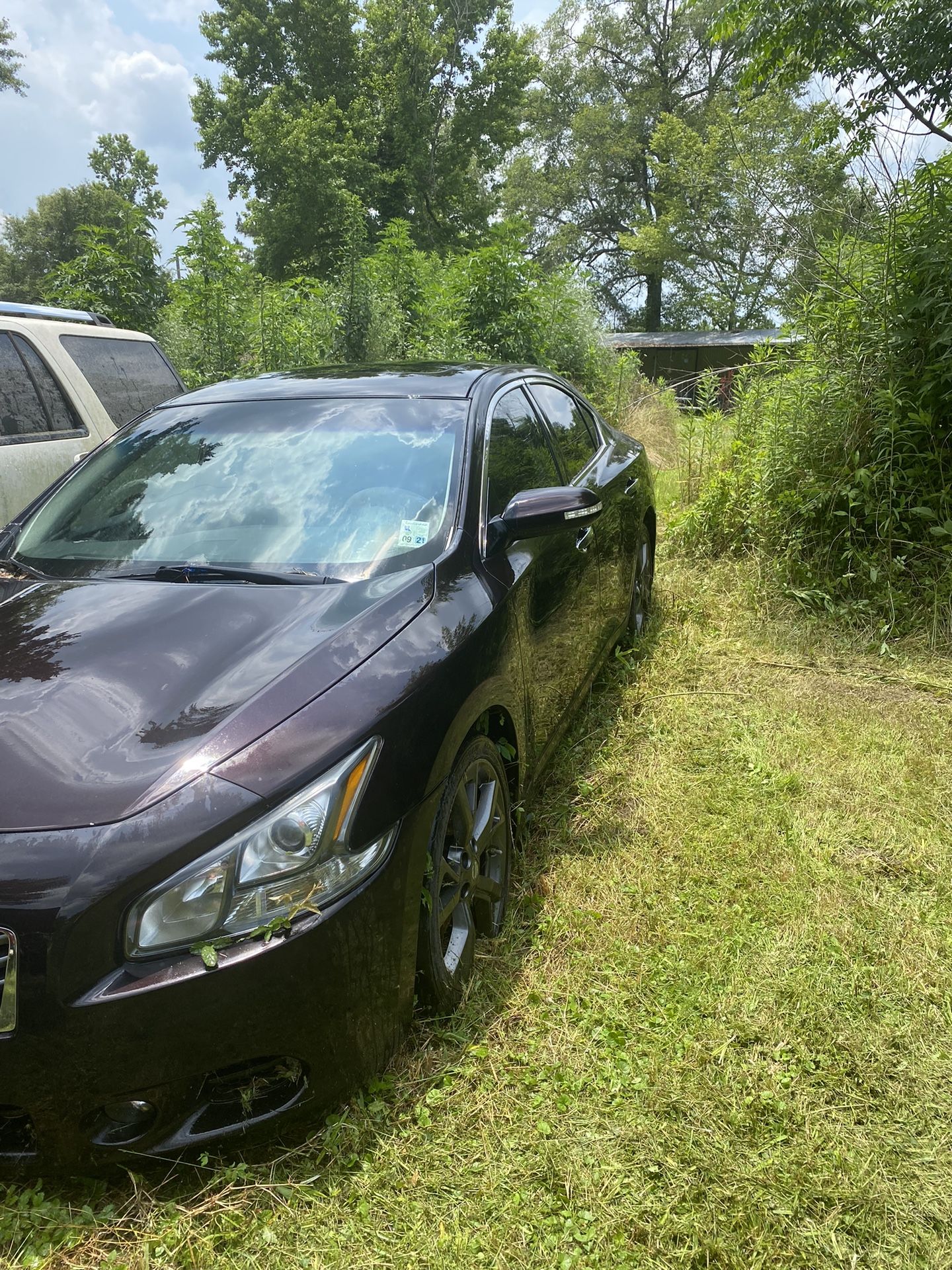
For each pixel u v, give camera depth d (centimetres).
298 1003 167
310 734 179
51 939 152
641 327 5022
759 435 602
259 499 267
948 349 479
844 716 381
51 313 564
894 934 244
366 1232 163
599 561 365
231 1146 173
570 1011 217
